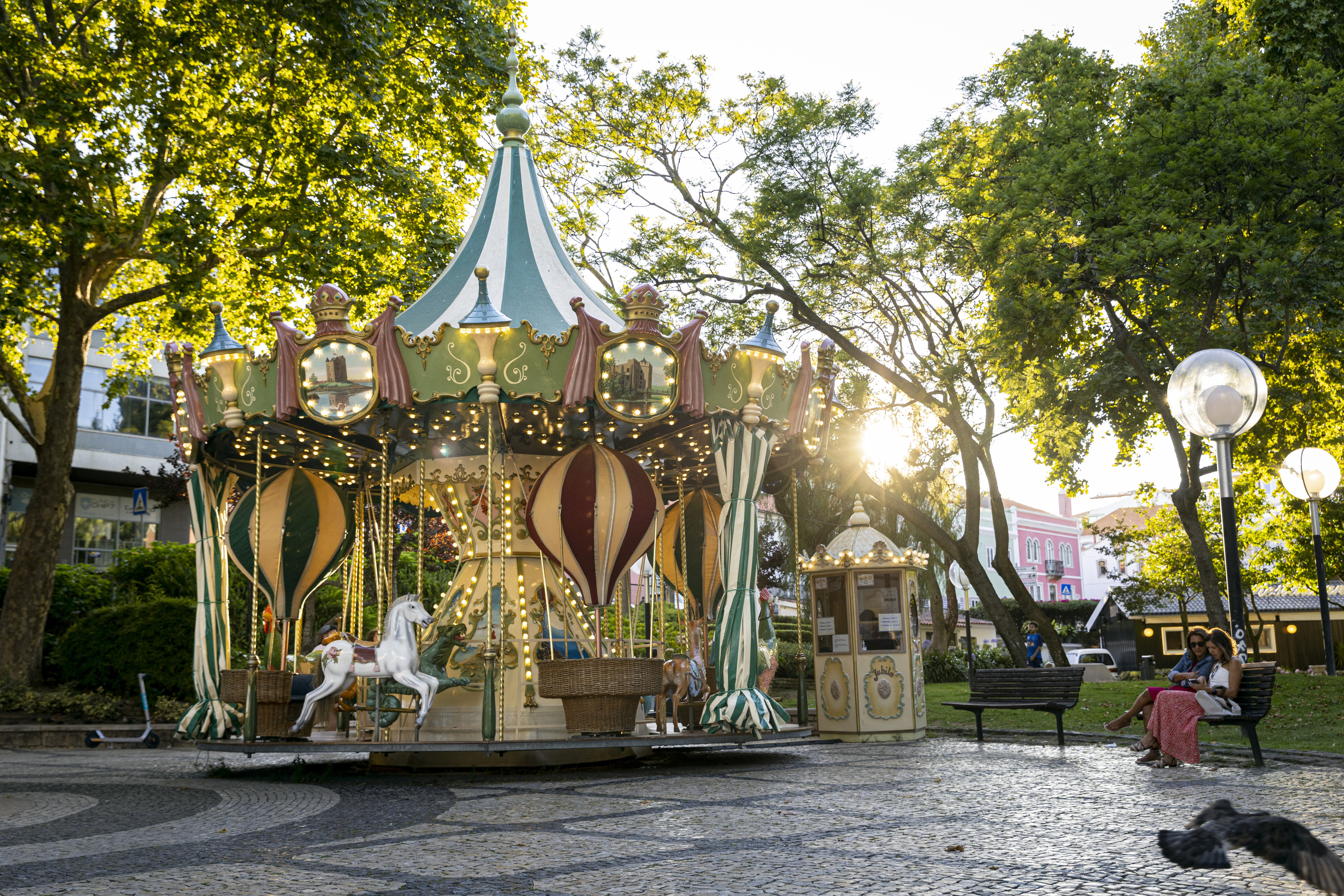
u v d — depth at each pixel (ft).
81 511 120.57
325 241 68.74
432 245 73.87
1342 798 24.94
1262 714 33.09
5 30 61.46
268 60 67.15
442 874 18.21
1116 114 65.77
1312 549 105.81
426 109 73.87
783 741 41.32
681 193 79.20
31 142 64.08
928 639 162.09
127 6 64.75
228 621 44.62
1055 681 44.04
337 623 50.65
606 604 38.81
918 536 109.60
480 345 37.24
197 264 68.54
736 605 40.60
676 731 44.21
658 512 41.91
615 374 37.58
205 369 41.37
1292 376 71.00
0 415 105.50
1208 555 61.41
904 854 19.22
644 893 16.35
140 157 68.44
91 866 20.13
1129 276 57.93
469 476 44.27
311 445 46.55
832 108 73.36
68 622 81.61
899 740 47.70
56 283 74.02
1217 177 57.16
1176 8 73.87
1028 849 19.58
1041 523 251.39
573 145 80.07
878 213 73.77
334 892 16.90
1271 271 53.36
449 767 39.88
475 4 72.84
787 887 16.52
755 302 79.82
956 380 72.43
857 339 81.35
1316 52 59.72
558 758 40.42
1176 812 23.72
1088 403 68.85
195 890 17.33
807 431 45.14
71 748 57.98
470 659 41.88
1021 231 60.39
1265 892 15.80
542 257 46.32
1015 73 69.72
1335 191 56.29
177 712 62.75
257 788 34.71
